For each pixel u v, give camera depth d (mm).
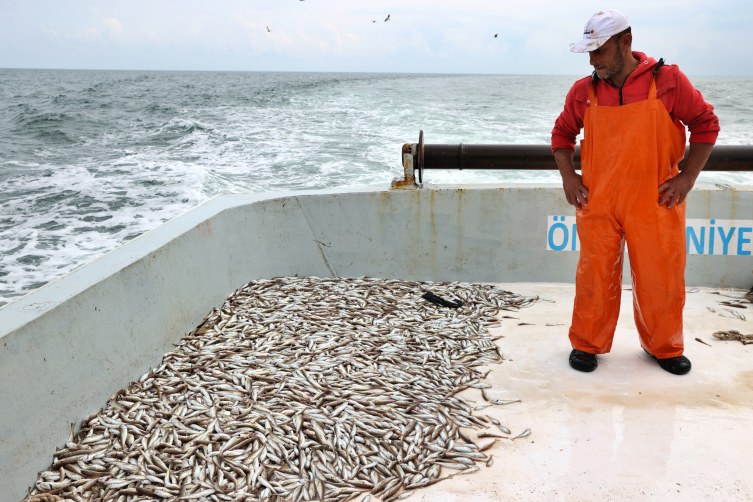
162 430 2582
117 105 35344
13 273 7441
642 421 2688
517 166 4695
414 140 17844
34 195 11391
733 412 2744
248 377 3055
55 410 2422
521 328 3914
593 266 3039
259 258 4648
